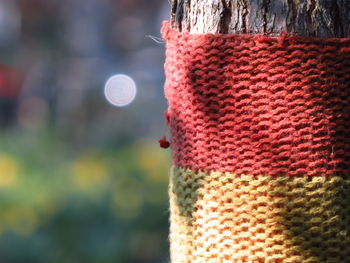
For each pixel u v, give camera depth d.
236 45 0.71
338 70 0.71
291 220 0.71
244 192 0.71
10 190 2.10
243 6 0.72
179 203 0.75
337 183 0.71
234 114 0.71
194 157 0.73
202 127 0.73
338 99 0.71
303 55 0.70
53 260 1.89
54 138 2.96
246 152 0.71
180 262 0.75
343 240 0.71
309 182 0.71
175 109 0.75
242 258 0.72
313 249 0.71
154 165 2.32
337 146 0.71
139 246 2.00
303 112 0.70
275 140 0.71
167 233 2.03
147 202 2.08
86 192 2.11
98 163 2.43
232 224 0.72
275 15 0.72
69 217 2.00
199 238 0.73
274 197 0.71
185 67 0.73
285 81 0.70
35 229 1.98
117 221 2.02
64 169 2.40
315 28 0.72
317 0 0.72
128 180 2.21
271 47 0.70
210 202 0.72
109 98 3.10
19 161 2.46
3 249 1.89
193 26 0.75
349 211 0.71
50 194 2.10
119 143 2.90
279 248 0.71
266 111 0.71
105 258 1.91
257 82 0.71
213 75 0.72
